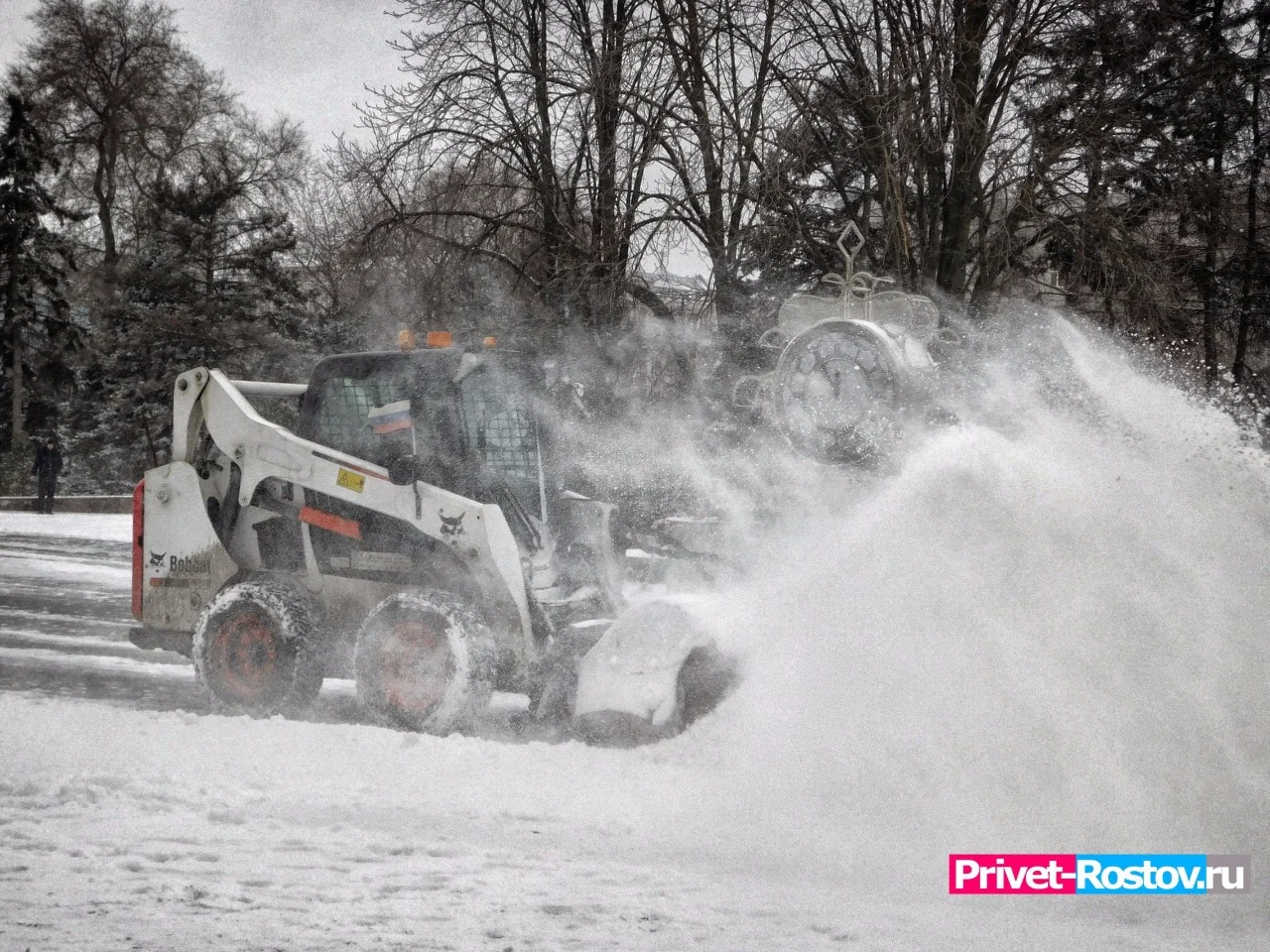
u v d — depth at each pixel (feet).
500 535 24.59
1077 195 55.11
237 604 25.64
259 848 14.62
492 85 59.47
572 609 26.78
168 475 27.71
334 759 20.68
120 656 33.50
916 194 57.93
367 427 26.86
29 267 148.36
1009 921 12.63
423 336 61.41
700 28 54.70
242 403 27.27
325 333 121.08
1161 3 55.72
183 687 29.50
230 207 127.44
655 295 57.67
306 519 26.84
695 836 16.25
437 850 15.01
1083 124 54.44
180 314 117.91
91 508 103.40
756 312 53.72
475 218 62.59
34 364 151.84
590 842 15.89
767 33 55.31
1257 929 12.52
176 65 144.77
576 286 56.08
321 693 29.04
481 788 18.92
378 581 26.37
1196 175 56.18
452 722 23.38
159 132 145.48
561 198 59.26
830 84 56.49
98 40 141.69
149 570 27.73
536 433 27.99
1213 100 58.18
